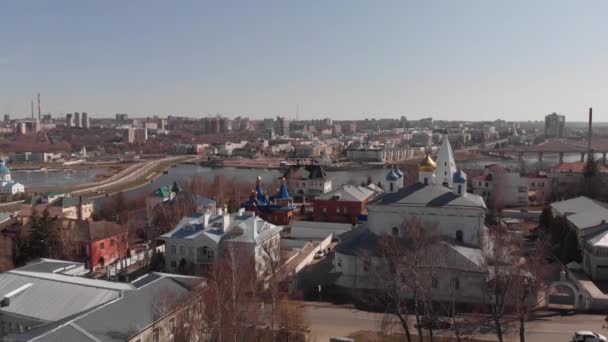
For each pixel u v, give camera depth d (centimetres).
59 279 7600
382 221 10156
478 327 7606
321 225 14262
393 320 7744
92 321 5988
